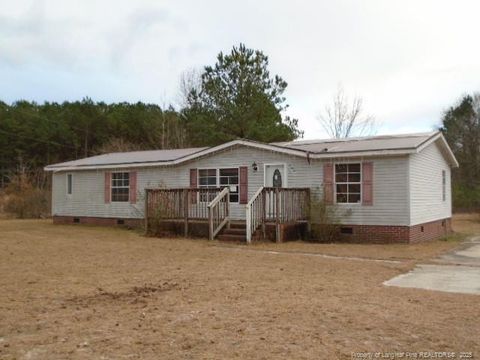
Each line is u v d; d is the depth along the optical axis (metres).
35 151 50.38
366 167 16.31
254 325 6.00
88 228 21.45
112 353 5.05
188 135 38.09
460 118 46.53
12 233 18.44
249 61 30.95
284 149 17.56
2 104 57.09
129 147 45.28
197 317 6.38
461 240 17.83
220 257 12.29
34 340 5.49
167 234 17.86
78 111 54.56
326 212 16.66
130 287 8.39
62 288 8.30
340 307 6.89
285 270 10.27
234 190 18.98
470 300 7.46
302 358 4.89
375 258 12.36
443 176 20.34
